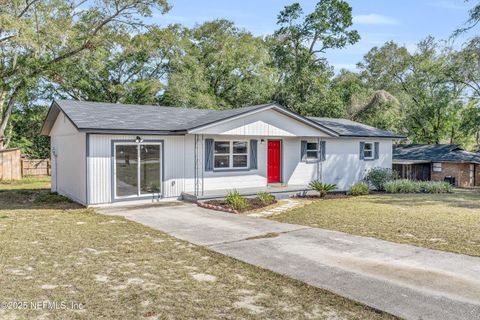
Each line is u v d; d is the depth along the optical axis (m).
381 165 20.83
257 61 33.97
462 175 24.03
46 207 12.30
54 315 4.23
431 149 26.47
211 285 5.23
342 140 19.19
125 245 7.38
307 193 16.31
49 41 22.56
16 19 19.77
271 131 15.27
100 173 12.40
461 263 6.29
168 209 12.04
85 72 28.77
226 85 34.31
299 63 30.59
